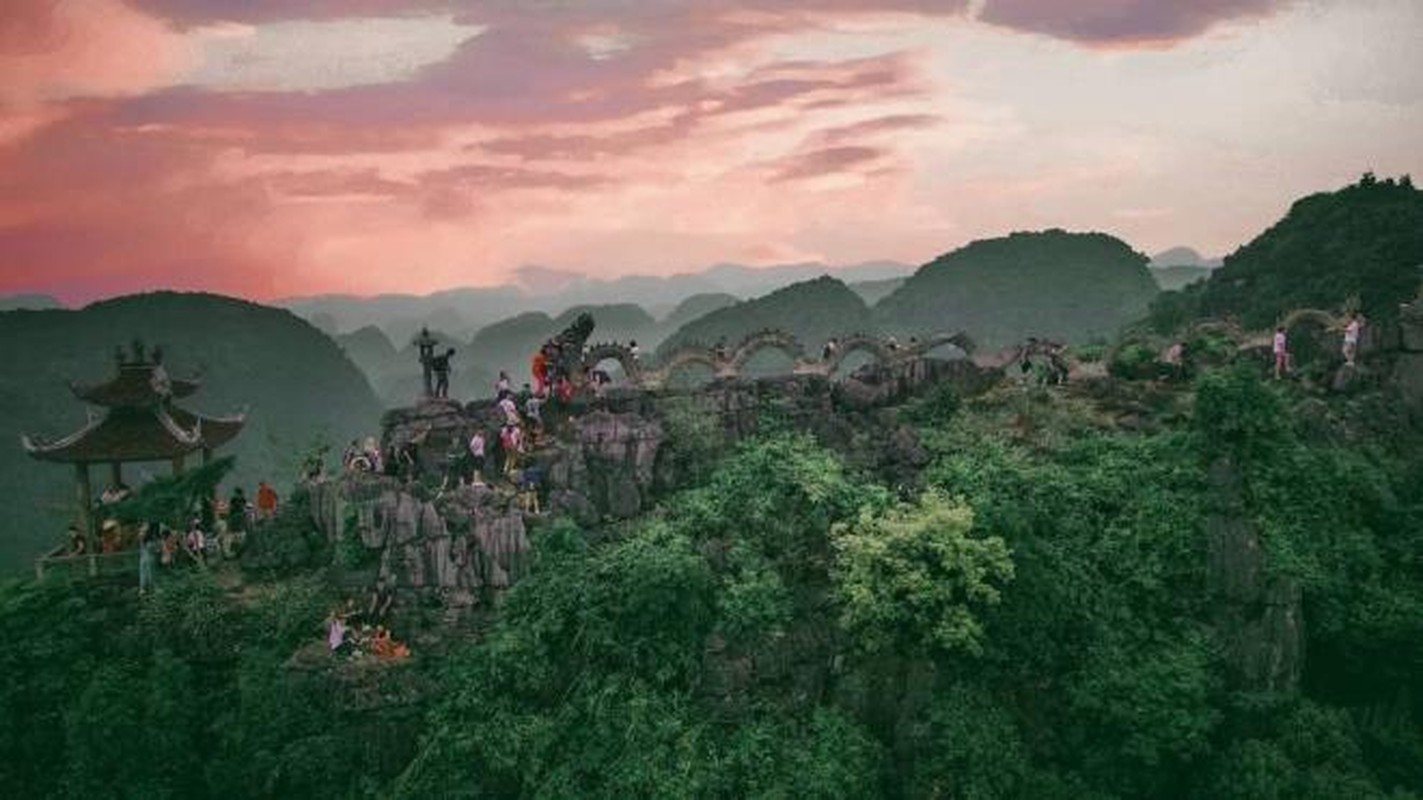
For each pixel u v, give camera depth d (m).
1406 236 83.31
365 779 34.44
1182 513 39.00
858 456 43.91
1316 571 37.38
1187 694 34.66
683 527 39.19
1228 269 104.44
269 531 42.47
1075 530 39.19
